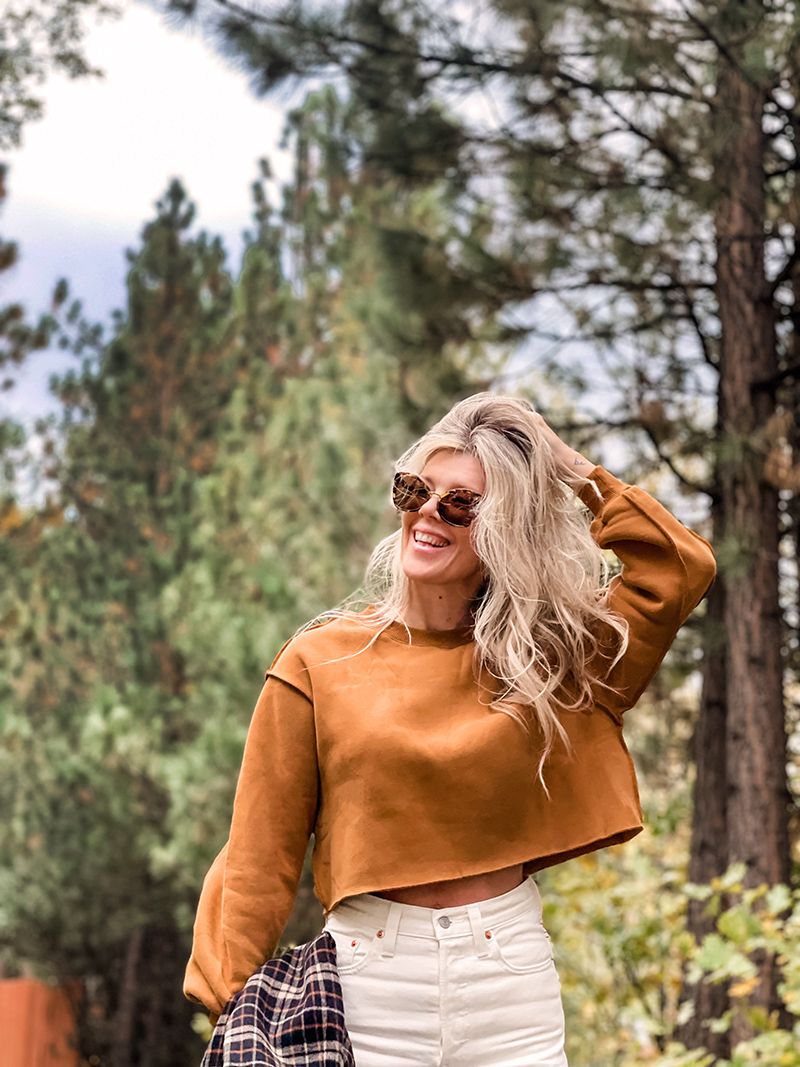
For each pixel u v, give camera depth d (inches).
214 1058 62.9
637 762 289.1
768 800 220.2
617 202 218.8
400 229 249.1
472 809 66.1
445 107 239.3
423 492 72.1
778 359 236.5
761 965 199.6
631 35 194.7
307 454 409.4
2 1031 483.8
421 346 246.1
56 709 482.6
